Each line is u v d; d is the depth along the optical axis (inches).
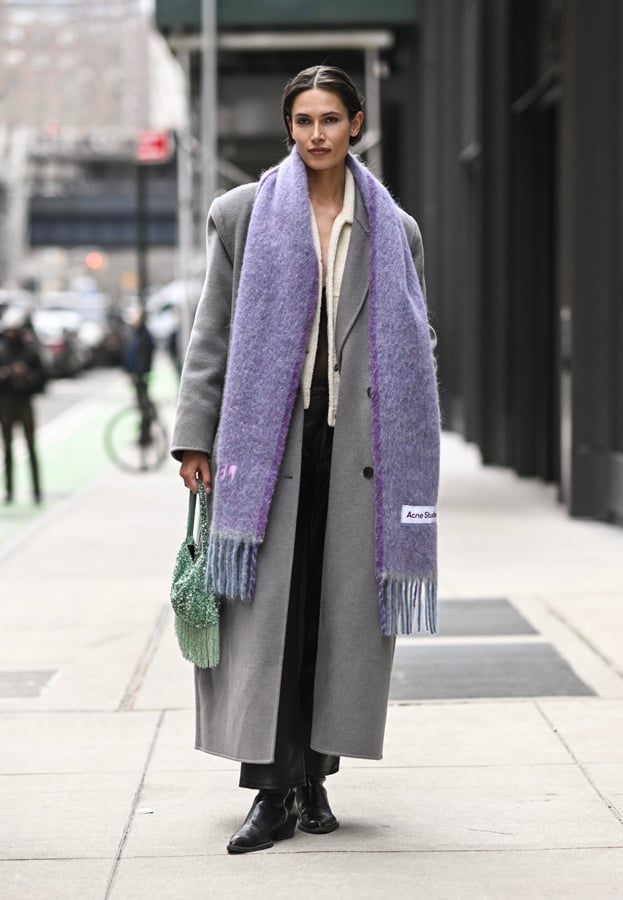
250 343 196.1
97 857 199.5
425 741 259.0
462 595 410.0
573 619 372.5
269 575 196.2
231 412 196.2
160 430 858.8
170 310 2655.0
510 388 780.0
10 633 365.7
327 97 197.6
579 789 229.0
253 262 197.5
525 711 279.9
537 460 730.8
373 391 196.5
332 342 198.7
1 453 997.8
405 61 1159.6
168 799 226.8
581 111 563.8
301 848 202.2
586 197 565.3
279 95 1344.7
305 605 205.6
